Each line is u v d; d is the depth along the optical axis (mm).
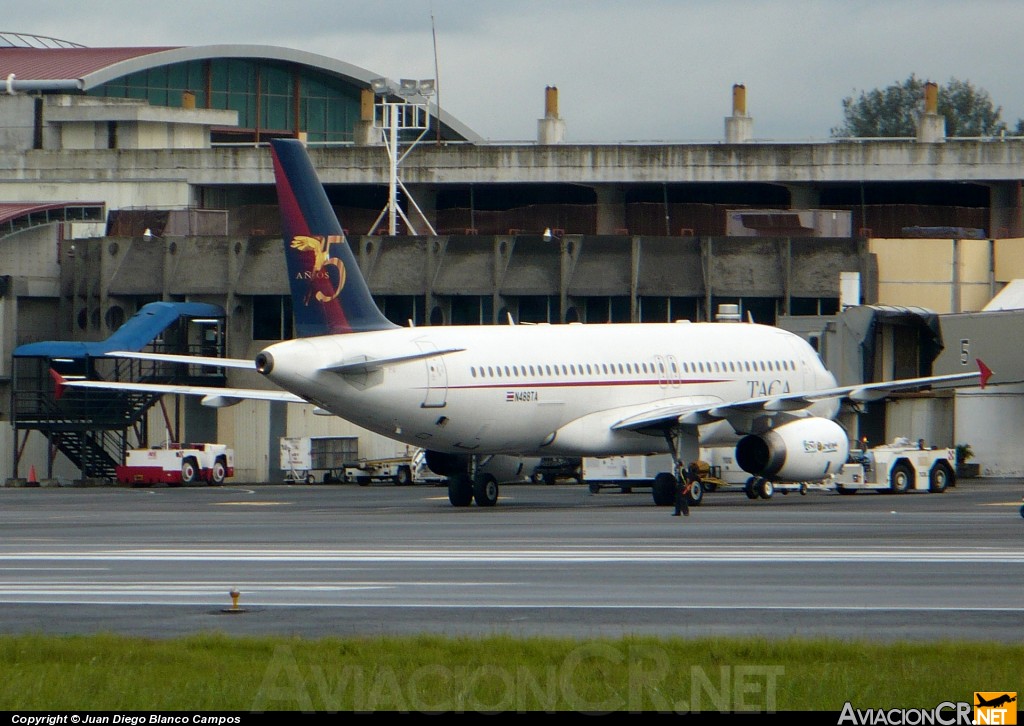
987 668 73688
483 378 190000
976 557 127312
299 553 133125
